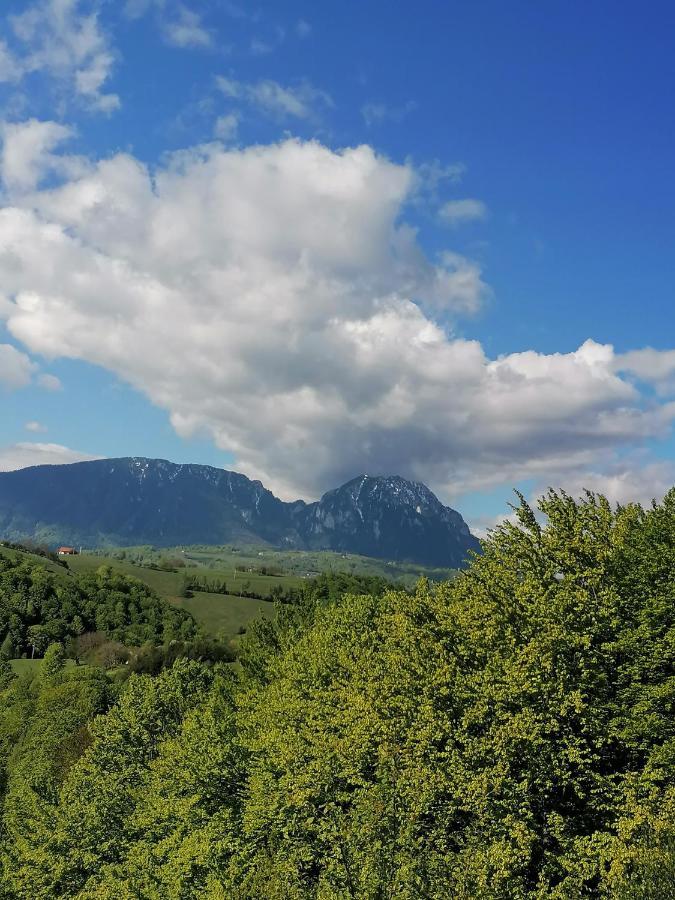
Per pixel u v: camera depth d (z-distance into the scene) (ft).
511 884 92.27
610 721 99.55
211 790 152.15
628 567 113.50
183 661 264.11
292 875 112.57
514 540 124.98
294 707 152.35
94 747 232.32
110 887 165.48
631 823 86.43
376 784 115.34
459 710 112.98
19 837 208.64
